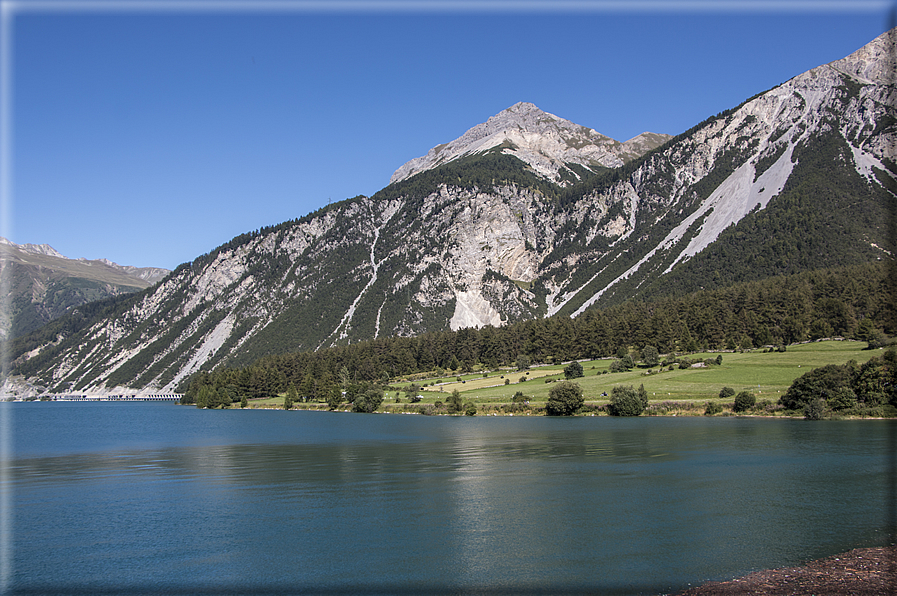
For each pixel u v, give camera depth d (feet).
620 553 171.83
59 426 602.44
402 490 252.01
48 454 386.11
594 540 183.21
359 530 197.98
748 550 172.55
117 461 350.84
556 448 347.15
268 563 170.71
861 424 404.98
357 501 234.99
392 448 369.09
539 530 193.77
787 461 293.23
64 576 164.45
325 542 186.60
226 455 362.74
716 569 159.22
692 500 226.17
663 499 228.22
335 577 159.33
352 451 361.92
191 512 224.94
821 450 320.09
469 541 184.65
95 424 618.03
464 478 272.51
